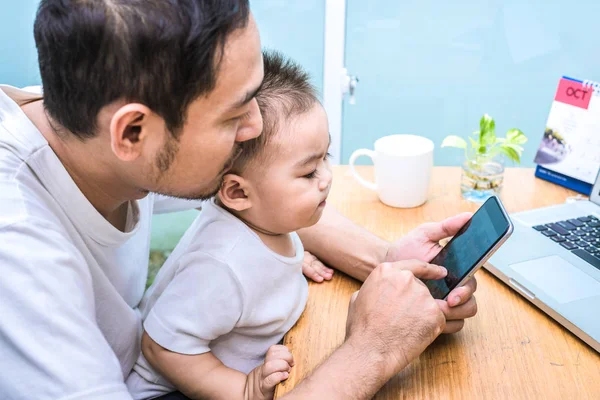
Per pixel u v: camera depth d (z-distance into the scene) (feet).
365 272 2.68
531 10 5.29
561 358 2.15
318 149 2.16
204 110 1.68
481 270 2.72
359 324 2.07
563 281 2.47
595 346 2.15
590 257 2.63
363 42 5.69
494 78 5.71
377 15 5.51
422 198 3.34
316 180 2.23
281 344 2.46
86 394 1.65
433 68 5.74
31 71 3.99
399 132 6.14
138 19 1.52
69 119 1.73
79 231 2.07
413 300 2.06
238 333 2.36
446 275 2.30
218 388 2.17
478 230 2.27
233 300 2.18
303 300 2.51
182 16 1.54
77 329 1.71
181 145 1.74
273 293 2.34
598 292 2.39
